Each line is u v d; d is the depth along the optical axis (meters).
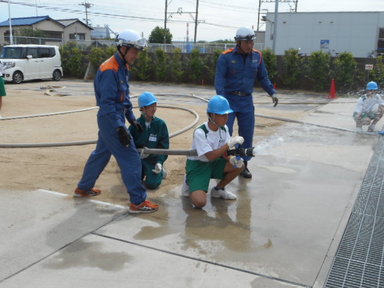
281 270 2.90
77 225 3.55
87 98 13.40
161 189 4.61
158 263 2.94
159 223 3.65
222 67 5.02
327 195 4.49
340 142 7.06
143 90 17.53
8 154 5.78
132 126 4.58
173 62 21.08
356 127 8.12
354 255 3.18
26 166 5.26
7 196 4.20
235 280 2.75
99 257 3.01
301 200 4.32
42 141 6.73
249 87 5.14
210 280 2.74
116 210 3.91
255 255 3.10
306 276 2.83
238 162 3.97
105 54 22.22
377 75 16.84
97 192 4.34
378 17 31.53
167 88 18.77
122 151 3.73
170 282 2.70
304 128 8.37
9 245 3.17
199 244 3.26
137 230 3.48
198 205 3.93
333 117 9.86
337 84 17.42
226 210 4.02
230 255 3.09
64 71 23.39
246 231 3.54
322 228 3.63
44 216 3.73
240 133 5.31
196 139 3.87
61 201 4.11
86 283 2.68
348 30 32.44
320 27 33.19
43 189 4.45
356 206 4.20
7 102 11.85
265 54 18.42
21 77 18.80
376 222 3.81
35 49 19.61
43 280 2.71
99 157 4.04
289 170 5.40
